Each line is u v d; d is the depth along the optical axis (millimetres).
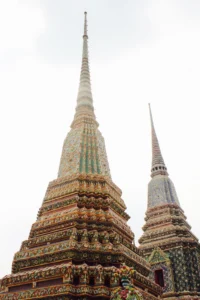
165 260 38500
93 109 36969
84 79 39500
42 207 27797
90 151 31078
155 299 23641
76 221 24234
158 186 47969
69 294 19125
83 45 43594
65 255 21719
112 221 24688
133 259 23828
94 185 27672
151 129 56812
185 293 35594
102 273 20359
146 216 45938
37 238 24609
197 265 37500
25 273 21812
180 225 42750
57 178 29969
